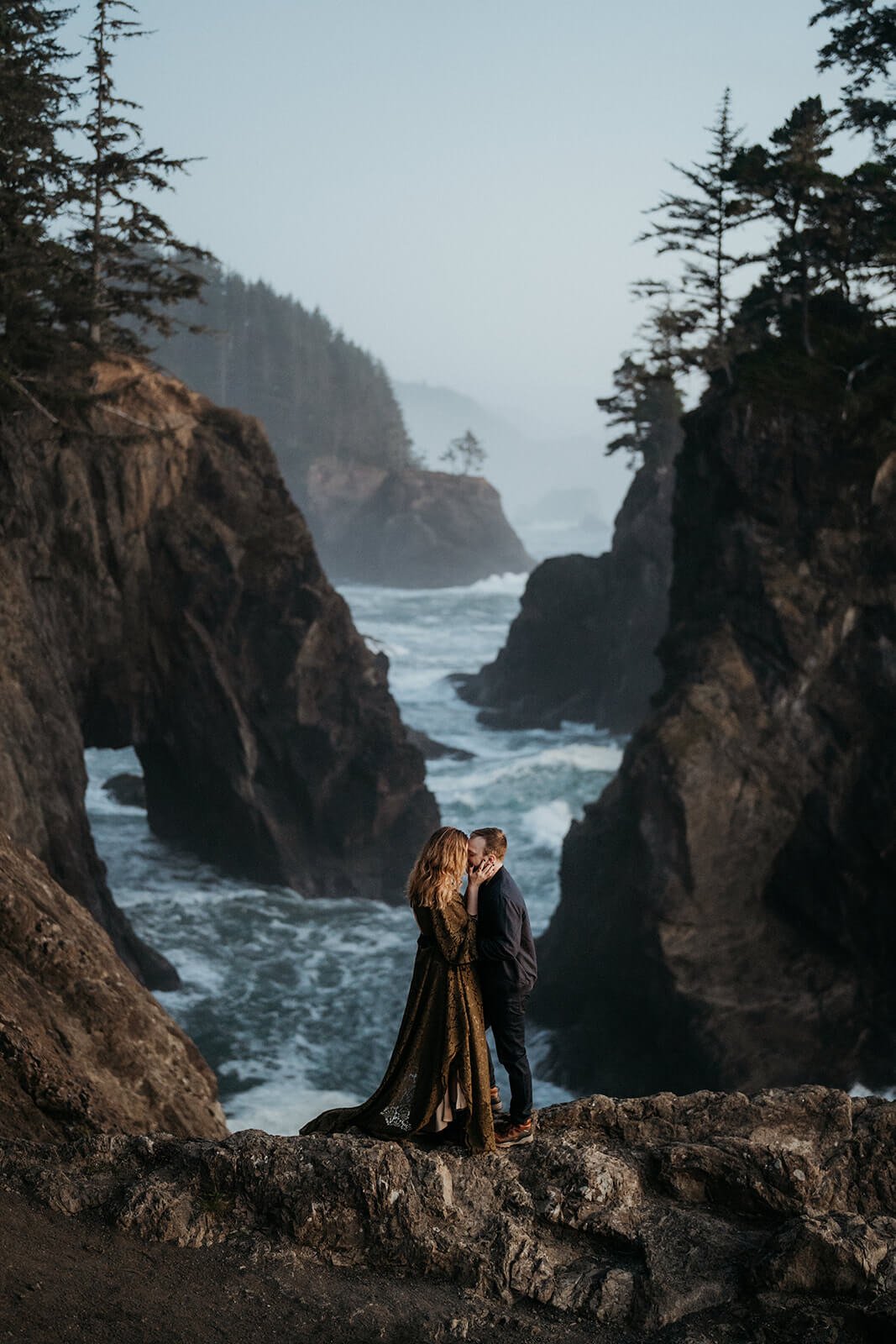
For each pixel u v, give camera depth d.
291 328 197.12
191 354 189.88
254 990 32.78
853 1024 28.92
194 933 36.56
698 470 34.00
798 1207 5.54
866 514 30.59
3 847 11.89
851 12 37.38
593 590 72.88
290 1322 4.85
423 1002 5.78
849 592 30.09
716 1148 5.74
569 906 32.97
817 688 29.86
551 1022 33.09
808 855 29.36
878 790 29.08
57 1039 9.69
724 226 37.97
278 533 42.16
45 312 35.19
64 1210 5.51
